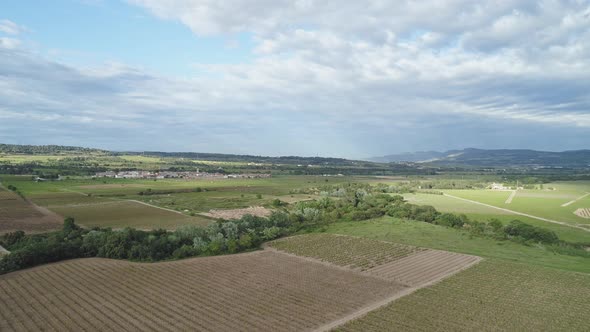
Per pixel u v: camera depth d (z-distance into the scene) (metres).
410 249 104.38
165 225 136.12
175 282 76.31
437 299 68.38
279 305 65.31
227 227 114.62
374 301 67.94
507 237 118.38
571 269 86.81
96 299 67.06
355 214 152.38
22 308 63.16
